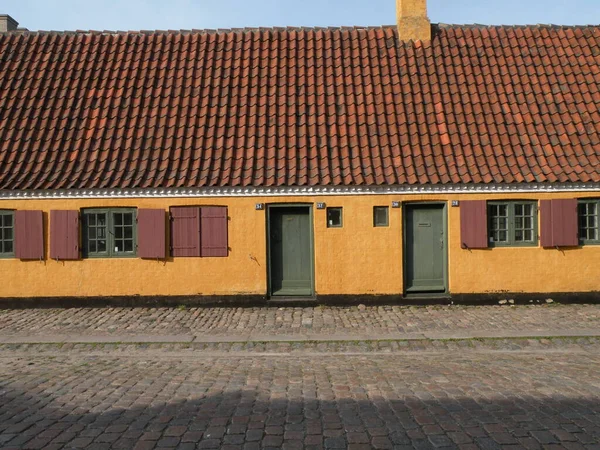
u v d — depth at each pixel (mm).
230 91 14062
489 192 12273
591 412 5809
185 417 5766
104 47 15312
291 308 12203
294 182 12055
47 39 15438
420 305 12375
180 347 9391
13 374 7707
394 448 4883
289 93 14023
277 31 15836
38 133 13125
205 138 13039
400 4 15531
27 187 12000
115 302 12367
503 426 5391
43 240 12242
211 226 12336
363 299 12375
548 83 14117
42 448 4938
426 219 12617
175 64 14828
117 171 12398
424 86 14125
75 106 13703
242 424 5535
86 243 12398
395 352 9180
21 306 12328
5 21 16562
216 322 10969
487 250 12422
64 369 8039
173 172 12320
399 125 13227
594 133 13008
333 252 12344
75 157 12633
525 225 12539
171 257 12359
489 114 13430
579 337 9602
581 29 15734
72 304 12344
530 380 7172
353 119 13359
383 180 12062
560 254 12445
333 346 9344
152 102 13812
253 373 7730
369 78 14367
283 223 12594
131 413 5910
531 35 15492
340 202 12312
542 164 12398
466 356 8820
